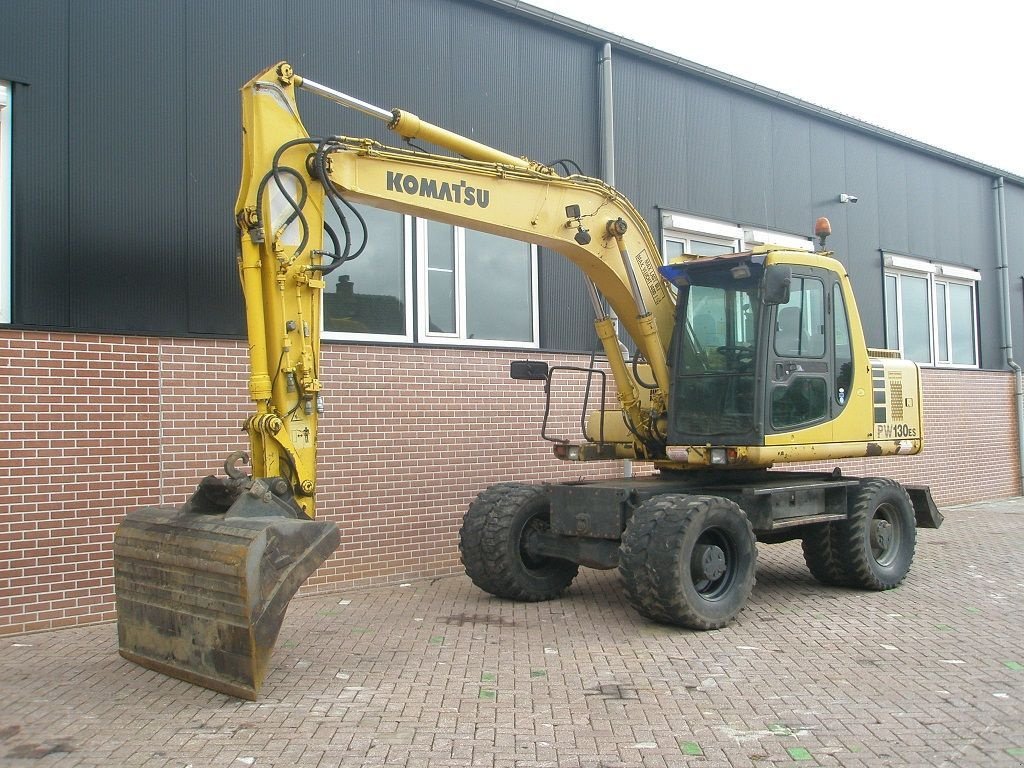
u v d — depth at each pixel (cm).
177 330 771
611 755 438
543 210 720
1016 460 1705
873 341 1459
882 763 427
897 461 1456
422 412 915
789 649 628
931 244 1577
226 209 804
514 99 1020
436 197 655
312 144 598
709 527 686
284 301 573
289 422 570
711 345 786
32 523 694
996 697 523
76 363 718
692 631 679
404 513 896
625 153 1131
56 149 719
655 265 809
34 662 605
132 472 740
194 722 483
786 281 733
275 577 511
